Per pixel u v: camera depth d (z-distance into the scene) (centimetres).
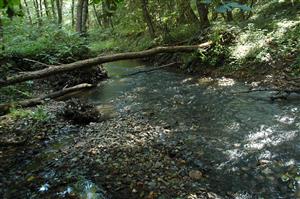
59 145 626
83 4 1388
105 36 2564
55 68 692
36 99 854
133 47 1936
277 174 457
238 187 438
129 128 693
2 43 1067
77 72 1159
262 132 599
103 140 633
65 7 3344
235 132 619
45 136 673
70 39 1253
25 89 1002
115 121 752
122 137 642
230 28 1200
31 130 698
